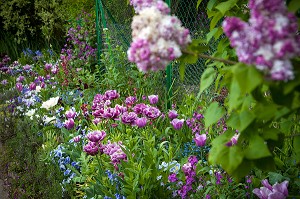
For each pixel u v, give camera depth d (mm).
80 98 5512
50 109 4891
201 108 4379
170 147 3537
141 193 2951
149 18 1603
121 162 3125
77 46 7887
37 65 7766
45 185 3621
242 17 2127
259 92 1667
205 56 1795
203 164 3416
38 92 5973
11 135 5000
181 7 6250
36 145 4465
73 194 3596
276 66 1295
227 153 1614
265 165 1736
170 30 1571
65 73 6414
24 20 9641
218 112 1855
